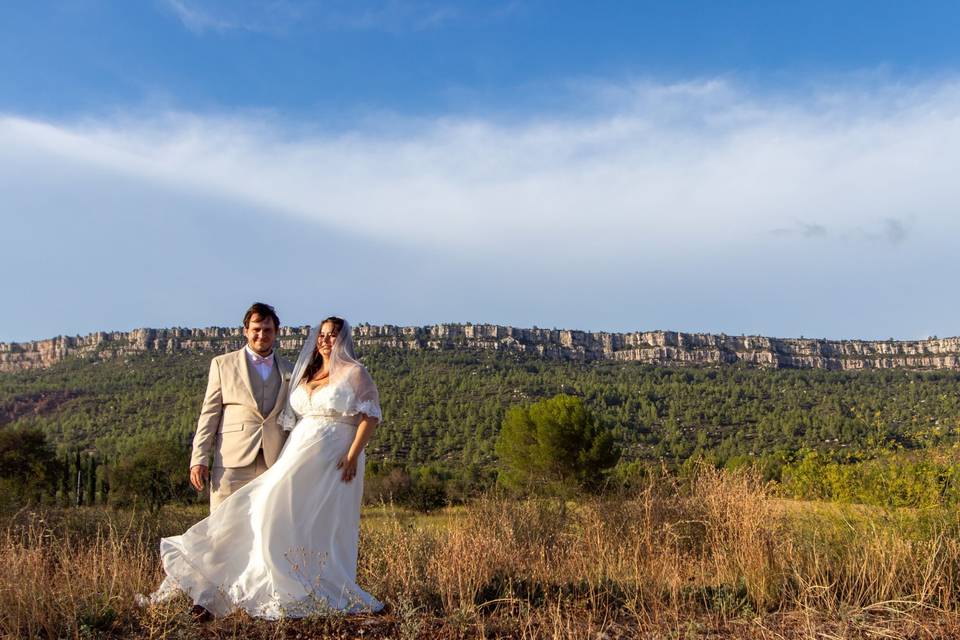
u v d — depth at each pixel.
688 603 4.82
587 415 23.75
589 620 4.32
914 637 4.19
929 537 5.56
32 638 3.82
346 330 4.88
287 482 4.45
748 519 6.23
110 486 22.19
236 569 4.36
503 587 4.97
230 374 4.84
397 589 4.88
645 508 6.98
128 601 4.51
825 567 5.29
